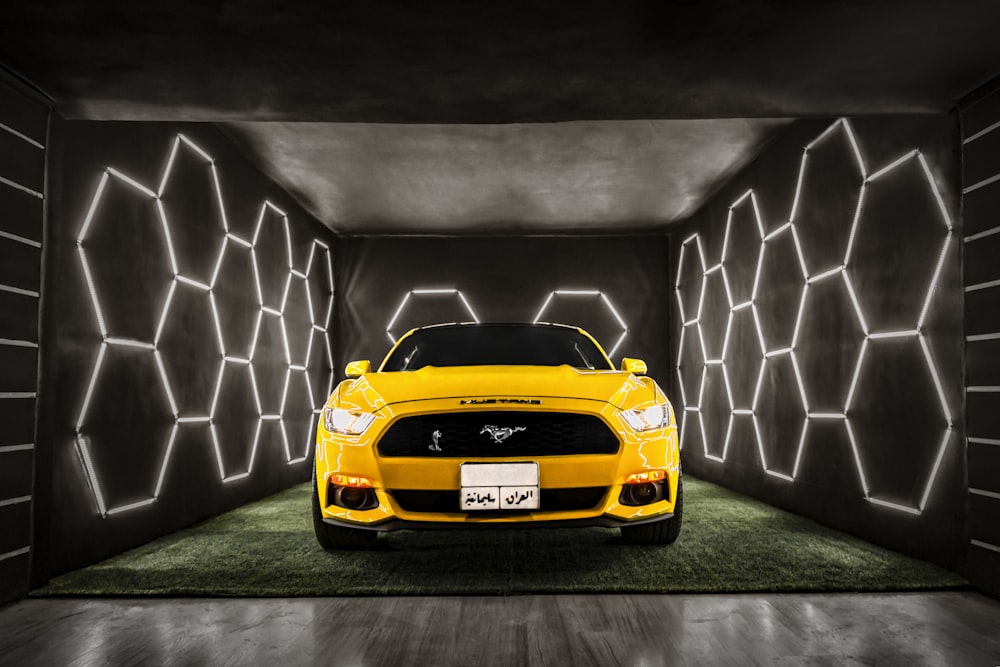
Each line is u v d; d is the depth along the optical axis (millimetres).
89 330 2850
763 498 4434
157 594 2252
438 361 3428
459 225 6855
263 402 4988
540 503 2451
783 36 2041
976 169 2373
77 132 2814
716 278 5652
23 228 2350
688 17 1939
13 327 2293
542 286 7234
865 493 3096
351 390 2822
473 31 2027
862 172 3199
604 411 2535
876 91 2426
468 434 2480
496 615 2021
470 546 2959
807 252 3836
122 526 3021
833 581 2336
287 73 2299
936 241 2605
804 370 3824
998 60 2166
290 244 5750
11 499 2256
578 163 5020
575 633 1863
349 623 1962
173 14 1920
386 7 1892
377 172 5195
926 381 2650
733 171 5160
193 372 3836
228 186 4449
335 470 2586
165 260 3541
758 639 1812
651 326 7188
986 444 2279
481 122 2758
